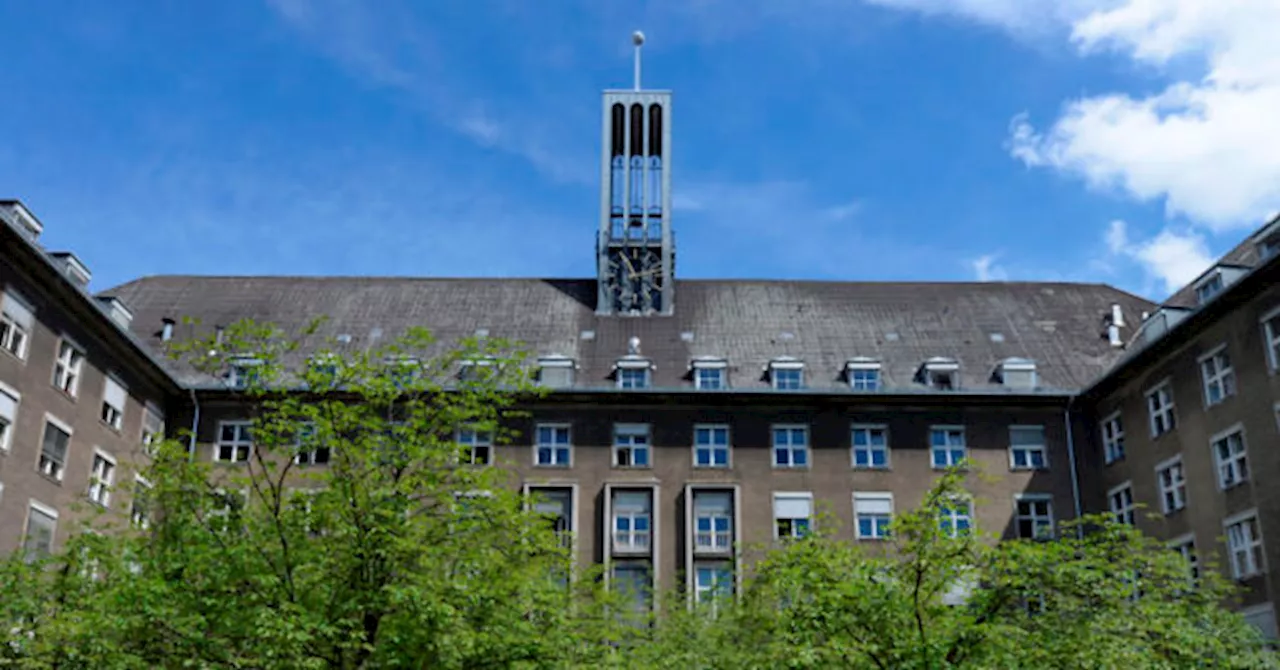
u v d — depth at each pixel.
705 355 47.72
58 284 35.19
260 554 21.23
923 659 20.59
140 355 40.62
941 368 45.94
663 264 51.72
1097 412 44.78
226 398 44.31
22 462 33.81
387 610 20.80
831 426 44.72
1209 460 37.59
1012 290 53.19
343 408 22.69
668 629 31.31
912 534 22.38
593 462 44.03
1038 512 43.97
